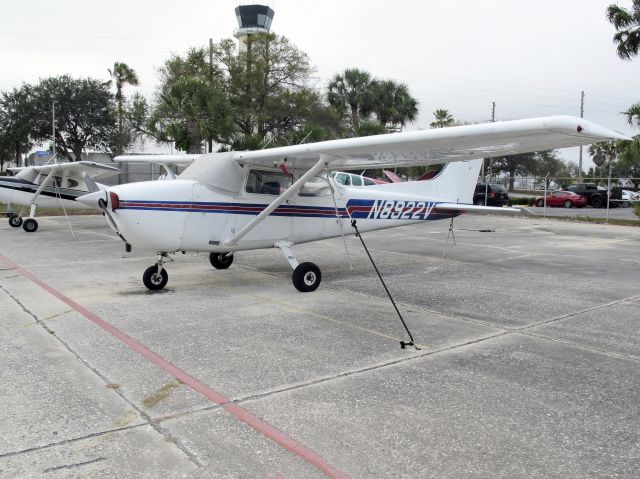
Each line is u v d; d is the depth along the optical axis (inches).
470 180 394.9
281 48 1125.7
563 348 186.2
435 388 148.3
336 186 325.7
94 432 120.9
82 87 1609.3
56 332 201.8
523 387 149.6
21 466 106.0
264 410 133.2
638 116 685.3
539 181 1614.2
